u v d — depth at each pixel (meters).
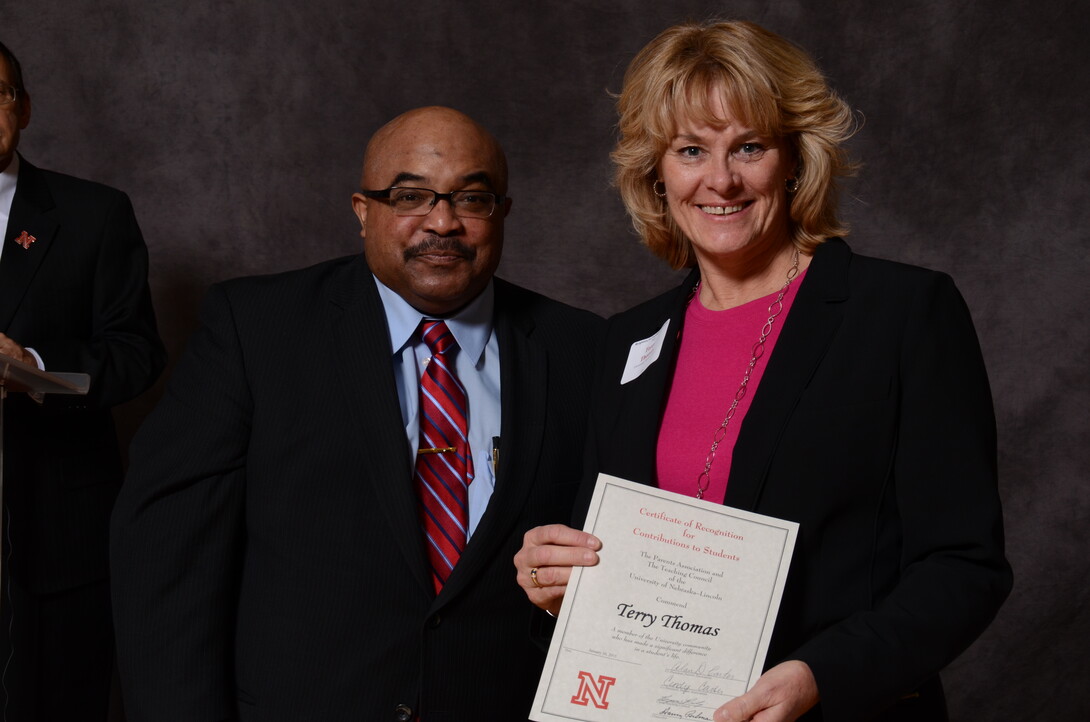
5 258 2.63
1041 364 3.52
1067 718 3.50
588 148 3.60
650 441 1.57
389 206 1.92
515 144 3.61
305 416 1.88
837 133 1.55
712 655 1.31
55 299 2.67
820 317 1.47
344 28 3.57
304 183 3.58
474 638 1.89
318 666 1.84
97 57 3.53
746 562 1.33
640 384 1.64
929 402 1.38
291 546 1.87
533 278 3.62
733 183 1.51
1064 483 3.51
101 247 2.76
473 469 1.96
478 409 2.00
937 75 3.54
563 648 1.33
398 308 2.00
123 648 1.91
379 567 1.84
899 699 1.34
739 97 1.48
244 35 3.56
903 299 1.44
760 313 1.58
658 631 1.33
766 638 1.31
